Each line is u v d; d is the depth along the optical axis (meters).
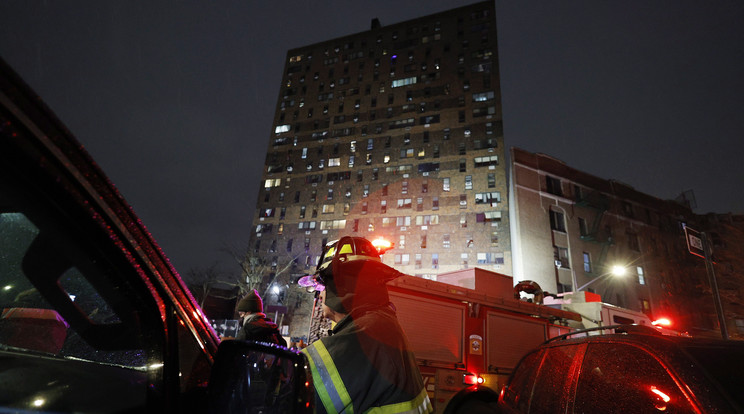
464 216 47.06
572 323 8.66
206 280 46.22
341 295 1.62
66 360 0.95
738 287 37.09
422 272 45.88
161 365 1.16
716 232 40.56
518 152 37.38
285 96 64.12
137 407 1.07
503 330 7.02
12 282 0.88
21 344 0.88
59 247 0.92
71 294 0.96
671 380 2.26
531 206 35.56
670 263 39.84
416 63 58.62
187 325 1.30
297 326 47.03
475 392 6.00
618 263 37.00
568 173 38.41
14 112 0.71
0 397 0.83
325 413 1.24
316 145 58.69
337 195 54.31
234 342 1.23
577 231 36.25
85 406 0.96
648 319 10.93
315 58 65.62
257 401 1.16
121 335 1.07
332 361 1.29
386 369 1.35
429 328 6.11
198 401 1.28
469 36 57.69
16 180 0.78
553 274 33.84
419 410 1.46
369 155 55.12
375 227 50.41
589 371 2.88
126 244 1.02
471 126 51.72
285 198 56.62
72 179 0.85
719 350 2.45
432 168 51.06
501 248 44.44
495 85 53.22
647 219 40.75
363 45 63.38
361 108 58.72
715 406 2.01
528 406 3.43
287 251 52.69
